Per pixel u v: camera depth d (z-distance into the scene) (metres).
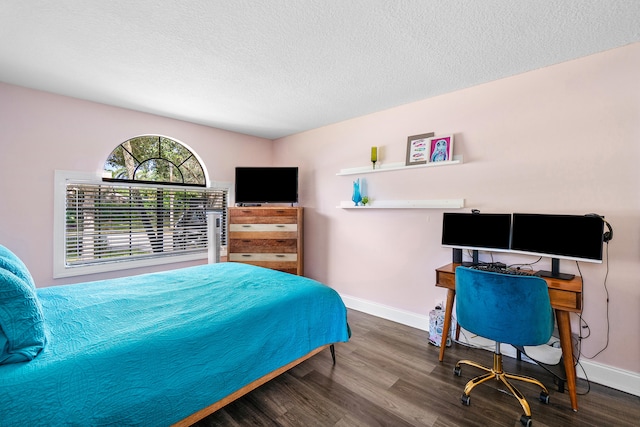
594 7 1.48
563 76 2.08
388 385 1.91
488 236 2.29
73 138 2.73
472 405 1.72
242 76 2.30
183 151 3.62
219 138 3.82
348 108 3.06
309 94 2.68
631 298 1.87
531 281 1.53
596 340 1.98
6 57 2.00
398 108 3.00
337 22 1.62
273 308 1.69
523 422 1.55
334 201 3.62
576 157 2.04
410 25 1.65
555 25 1.64
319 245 3.80
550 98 2.14
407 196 2.94
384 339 2.62
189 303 1.68
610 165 1.93
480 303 1.68
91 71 2.22
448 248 2.67
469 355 2.33
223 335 1.42
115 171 3.06
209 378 1.33
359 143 3.34
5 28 1.67
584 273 2.02
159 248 3.33
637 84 1.83
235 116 3.31
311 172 3.89
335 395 1.81
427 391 1.85
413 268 2.91
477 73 2.25
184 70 2.20
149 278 2.23
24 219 2.49
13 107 2.44
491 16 1.56
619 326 1.91
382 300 3.16
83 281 2.79
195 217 3.65
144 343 1.20
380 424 1.56
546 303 1.56
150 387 1.15
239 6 1.49
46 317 1.43
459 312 1.85
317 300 1.96
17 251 2.46
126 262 3.04
